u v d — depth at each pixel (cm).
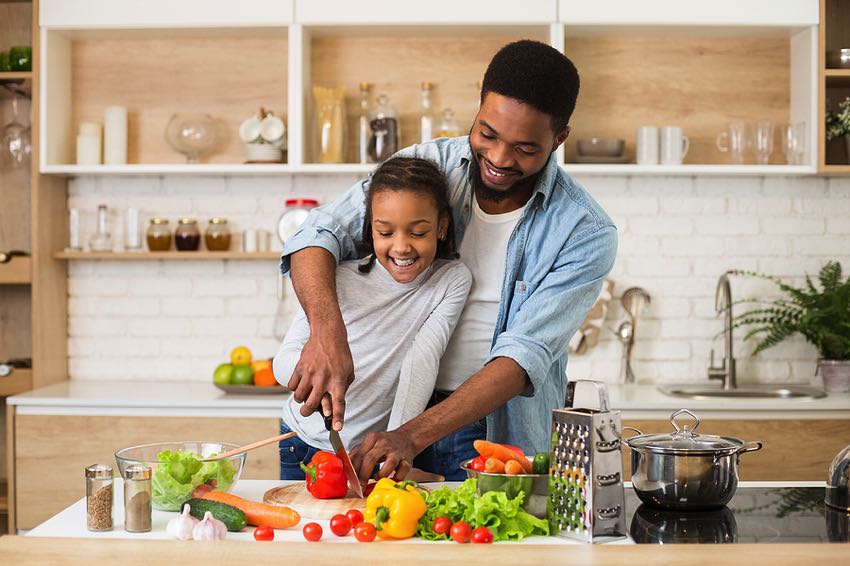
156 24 333
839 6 357
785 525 145
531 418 197
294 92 331
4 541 126
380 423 188
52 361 350
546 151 169
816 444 302
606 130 354
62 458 311
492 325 194
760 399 305
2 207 363
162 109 360
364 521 139
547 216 187
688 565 119
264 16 330
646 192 356
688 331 357
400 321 186
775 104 353
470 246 194
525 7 326
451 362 194
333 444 155
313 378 156
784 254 356
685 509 153
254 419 308
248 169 333
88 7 333
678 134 335
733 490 153
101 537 132
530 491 141
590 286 186
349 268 187
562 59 166
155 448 164
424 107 343
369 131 341
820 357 339
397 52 353
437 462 196
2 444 362
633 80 353
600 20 327
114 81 359
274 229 361
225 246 350
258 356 362
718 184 356
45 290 344
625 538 137
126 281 363
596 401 334
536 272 187
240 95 358
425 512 138
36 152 338
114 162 347
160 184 361
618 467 136
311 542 127
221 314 362
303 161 337
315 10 329
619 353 355
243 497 162
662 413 303
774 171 330
